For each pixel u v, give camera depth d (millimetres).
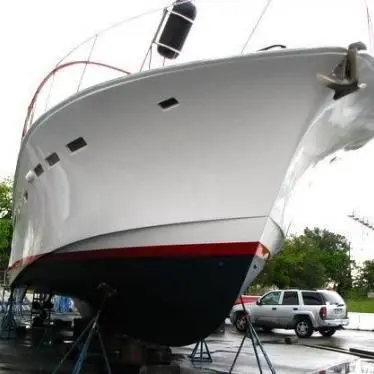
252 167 6777
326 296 17859
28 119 9617
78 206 7676
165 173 7059
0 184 39906
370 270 60562
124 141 7164
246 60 6289
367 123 7871
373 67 6508
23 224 10031
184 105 6738
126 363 8750
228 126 6719
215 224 6941
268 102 6527
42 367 8672
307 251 47656
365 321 29031
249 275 7227
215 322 7715
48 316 15352
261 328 19297
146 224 7133
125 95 6879
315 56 6168
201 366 9648
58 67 8797
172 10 7871
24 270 10125
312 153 7695
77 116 7352
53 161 8047
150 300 7723
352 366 10492
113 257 7473
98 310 8086
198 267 7074
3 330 13984
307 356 12109
